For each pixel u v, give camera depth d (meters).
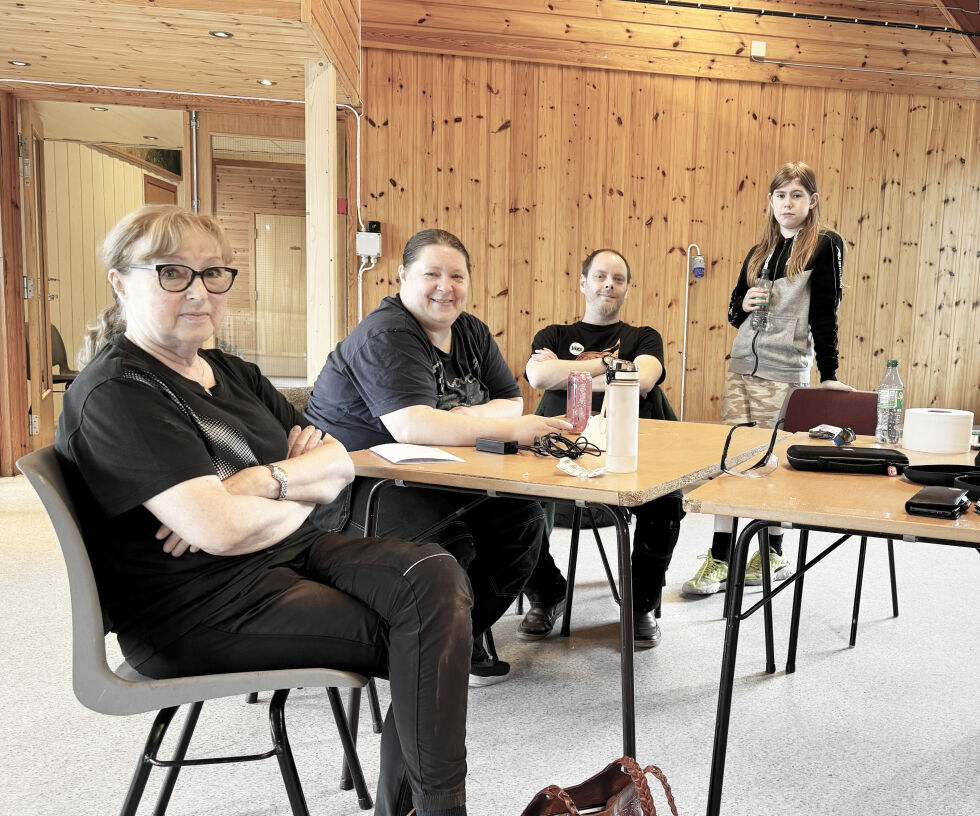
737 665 2.38
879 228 5.59
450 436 2.06
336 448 1.57
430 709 1.27
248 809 1.65
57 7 3.21
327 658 1.32
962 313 5.75
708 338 5.52
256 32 3.45
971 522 1.27
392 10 4.98
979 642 2.54
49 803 1.65
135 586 1.29
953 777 1.78
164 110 5.36
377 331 2.17
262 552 1.41
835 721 2.03
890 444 2.05
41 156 5.29
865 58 5.41
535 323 5.36
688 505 1.44
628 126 5.28
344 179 5.13
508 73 5.15
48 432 5.35
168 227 1.35
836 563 3.38
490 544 2.16
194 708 1.45
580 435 2.16
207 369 1.52
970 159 5.61
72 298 8.42
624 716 1.61
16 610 2.75
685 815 1.62
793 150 5.43
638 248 5.39
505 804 1.66
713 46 5.27
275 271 5.24
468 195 5.20
